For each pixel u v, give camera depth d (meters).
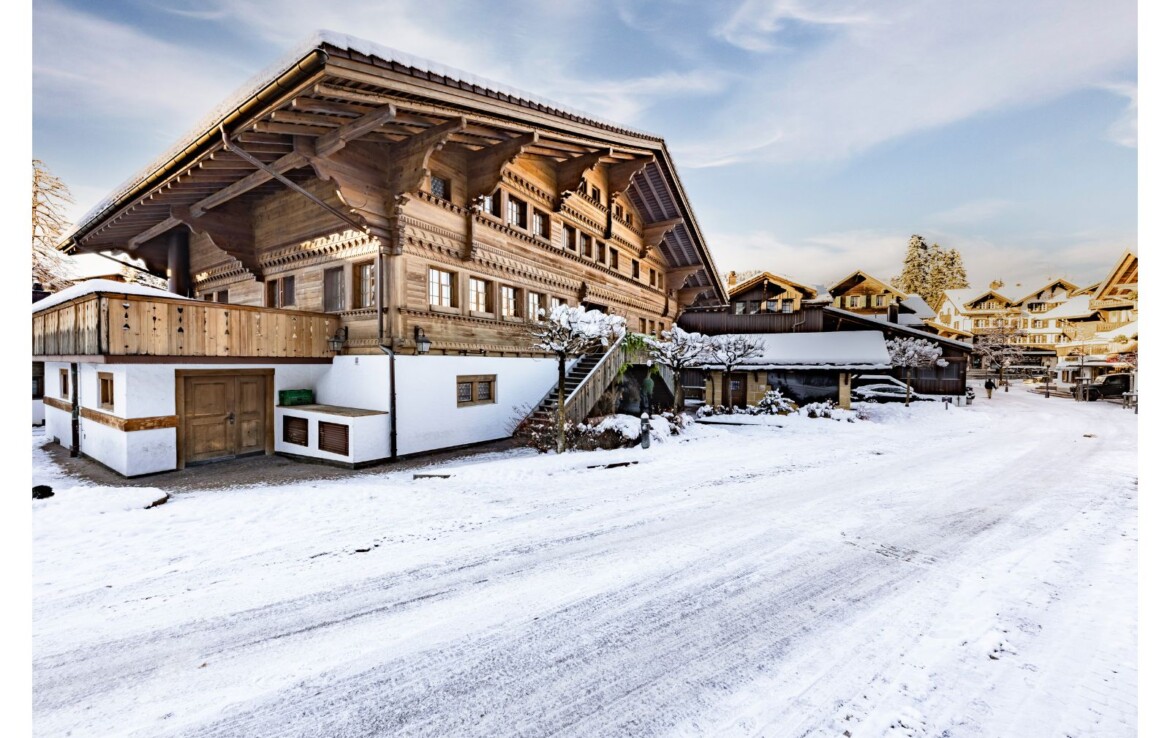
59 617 3.57
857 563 4.70
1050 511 6.48
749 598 3.96
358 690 2.81
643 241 20.42
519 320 13.43
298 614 3.66
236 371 10.30
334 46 6.52
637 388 16.91
